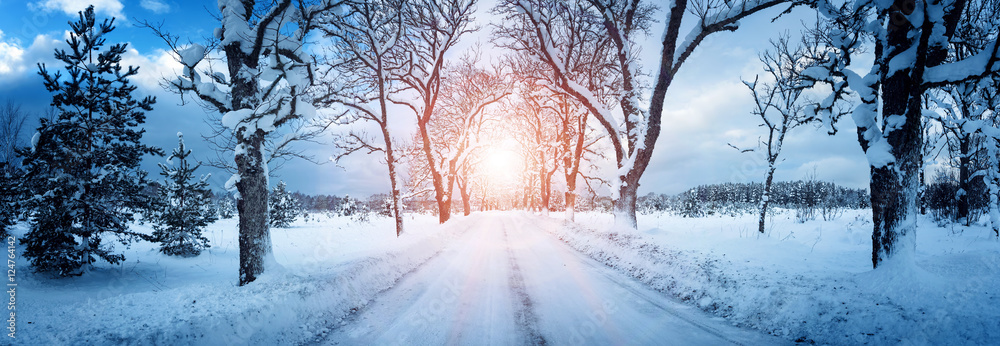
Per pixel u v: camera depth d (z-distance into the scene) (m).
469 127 23.98
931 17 5.53
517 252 12.07
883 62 6.27
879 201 5.89
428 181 25.48
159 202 13.44
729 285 6.14
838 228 15.10
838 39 7.55
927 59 6.21
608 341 4.52
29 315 4.74
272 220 27.70
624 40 14.20
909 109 5.80
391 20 14.17
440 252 12.11
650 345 4.38
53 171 10.15
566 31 17.47
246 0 8.19
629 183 13.38
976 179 16.42
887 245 5.65
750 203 40.91
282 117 7.85
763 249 8.65
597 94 21.06
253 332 4.50
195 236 14.16
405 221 30.86
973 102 10.24
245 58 7.93
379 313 5.84
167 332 4.01
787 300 5.16
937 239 11.17
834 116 7.46
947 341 3.72
